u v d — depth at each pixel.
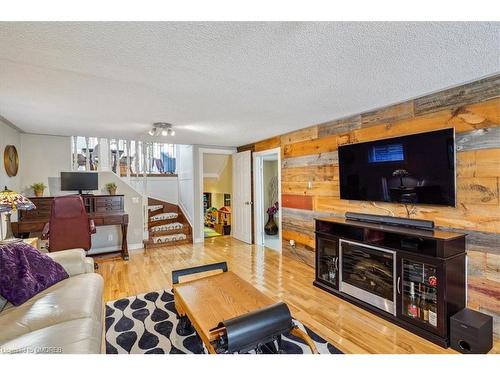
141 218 5.11
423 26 1.38
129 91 2.35
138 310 2.55
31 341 1.29
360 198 3.04
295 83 2.19
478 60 1.78
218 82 2.16
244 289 2.13
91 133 4.23
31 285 1.84
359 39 1.51
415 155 2.48
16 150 3.86
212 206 7.67
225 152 5.94
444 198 2.27
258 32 1.44
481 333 1.82
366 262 2.70
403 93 2.44
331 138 3.54
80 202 3.46
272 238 5.95
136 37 1.48
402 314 2.24
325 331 2.18
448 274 2.00
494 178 2.05
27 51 1.63
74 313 1.59
